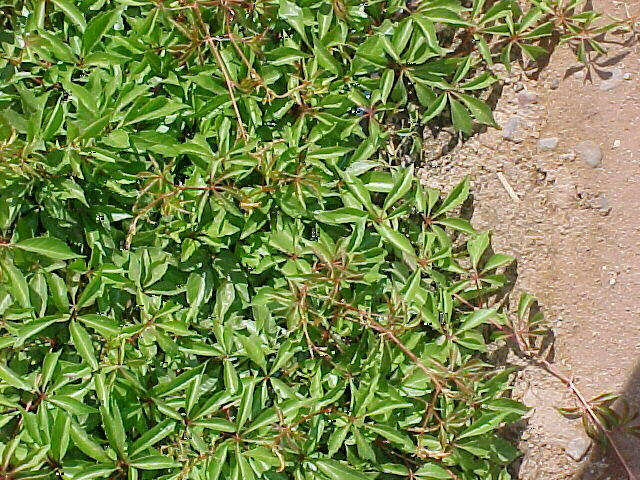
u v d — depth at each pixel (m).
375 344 1.42
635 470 1.50
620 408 1.50
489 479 1.48
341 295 1.43
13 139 1.34
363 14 1.45
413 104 1.51
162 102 1.40
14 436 1.37
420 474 1.44
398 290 1.45
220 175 1.39
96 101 1.39
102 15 1.38
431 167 1.53
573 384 1.51
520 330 1.51
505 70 1.51
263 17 1.43
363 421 1.41
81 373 1.37
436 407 1.46
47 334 1.40
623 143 1.50
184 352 1.41
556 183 1.51
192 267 1.42
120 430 1.35
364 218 1.42
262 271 1.44
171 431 1.38
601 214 1.50
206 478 1.38
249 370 1.43
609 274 1.50
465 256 1.52
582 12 1.49
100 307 1.40
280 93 1.45
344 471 1.40
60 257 1.37
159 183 1.39
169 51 1.41
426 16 1.44
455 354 1.43
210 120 1.42
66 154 1.38
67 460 1.37
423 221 1.49
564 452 1.52
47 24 1.42
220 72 1.42
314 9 1.44
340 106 1.44
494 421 1.44
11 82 1.39
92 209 1.41
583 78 1.50
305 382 1.44
